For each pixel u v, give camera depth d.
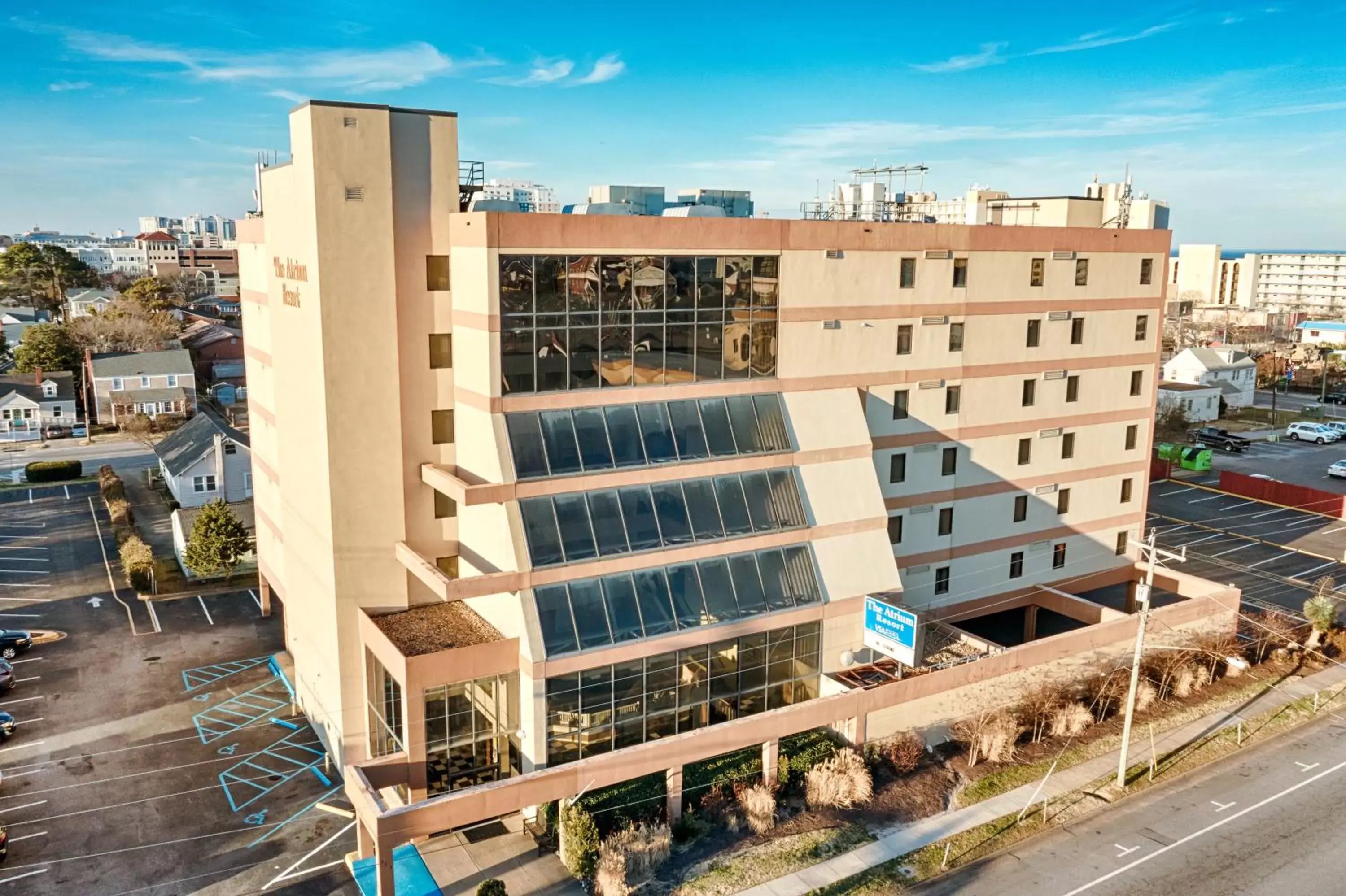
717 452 37.47
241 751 38.91
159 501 77.25
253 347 47.06
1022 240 45.53
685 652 35.09
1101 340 49.72
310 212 33.78
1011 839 33.34
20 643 47.69
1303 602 56.97
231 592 56.44
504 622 34.31
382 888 28.22
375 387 35.28
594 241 34.53
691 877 30.75
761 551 37.59
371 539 36.16
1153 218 53.25
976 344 45.19
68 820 33.94
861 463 40.62
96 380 104.62
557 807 33.44
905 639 36.75
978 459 46.50
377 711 36.09
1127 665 44.34
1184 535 70.56
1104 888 30.70
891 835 33.38
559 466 34.47
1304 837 33.56
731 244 37.28
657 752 31.98
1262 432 110.25
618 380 36.16
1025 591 49.88
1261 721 42.25
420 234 35.03
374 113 33.50
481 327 33.59
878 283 41.38
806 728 35.06
